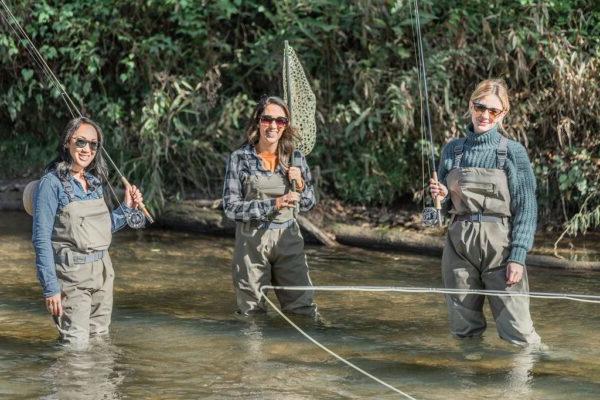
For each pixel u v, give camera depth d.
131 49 10.12
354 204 9.77
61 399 4.61
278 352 5.47
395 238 8.69
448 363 5.24
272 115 6.04
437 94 9.38
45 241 5.26
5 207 10.20
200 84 9.75
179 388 4.80
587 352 5.45
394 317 6.29
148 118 9.73
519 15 9.34
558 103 9.11
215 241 8.98
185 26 9.99
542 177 9.09
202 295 6.87
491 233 5.34
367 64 9.59
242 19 10.24
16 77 10.44
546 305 6.61
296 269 6.25
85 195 5.46
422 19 9.32
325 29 9.52
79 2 10.12
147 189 9.66
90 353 5.38
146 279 7.34
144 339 5.70
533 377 4.99
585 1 9.43
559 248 8.38
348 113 9.47
